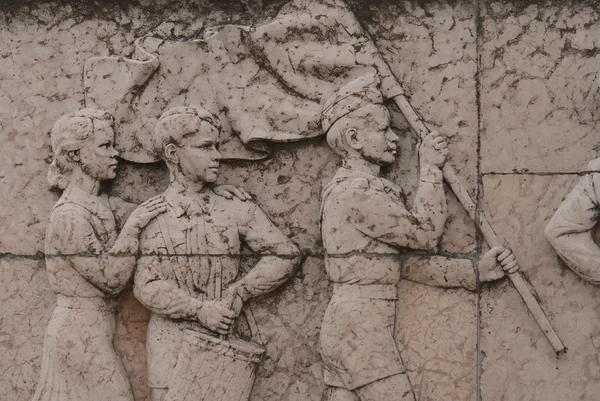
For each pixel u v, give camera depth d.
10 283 5.50
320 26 5.48
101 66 5.55
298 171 5.50
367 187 5.30
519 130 5.39
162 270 5.35
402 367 5.27
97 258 5.34
